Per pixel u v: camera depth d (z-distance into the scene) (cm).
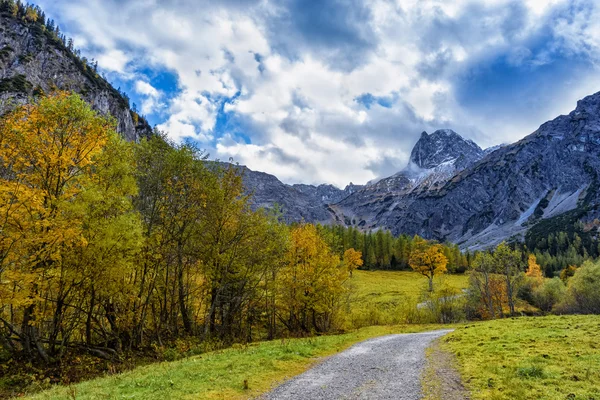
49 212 2058
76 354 2547
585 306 7019
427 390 1374
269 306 4372
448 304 6128
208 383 1524
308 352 2328
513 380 1371
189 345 3119
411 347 2569
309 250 4344
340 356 2239
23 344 2317
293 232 4434
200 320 3866
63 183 2255
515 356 1817
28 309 2216
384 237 16200
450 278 12325
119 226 2264
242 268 3756
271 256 3891
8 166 2067
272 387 1491
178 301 3519
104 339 2872
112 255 2306
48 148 2145
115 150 2567
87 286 2403
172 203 3172
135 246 2392
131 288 2572
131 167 2702
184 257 3525
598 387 1221
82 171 2339
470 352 2058
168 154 3047
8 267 1977
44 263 2166
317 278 4294
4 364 2170
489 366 1625
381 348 2589
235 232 3628
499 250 6925
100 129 2289
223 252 3559
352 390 1426
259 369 1784
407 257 15325
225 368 1817
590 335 2239
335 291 4456
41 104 2144
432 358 2042
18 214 1909
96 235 2242
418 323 5791
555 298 8156
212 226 3478
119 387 1545
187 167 3144
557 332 2466
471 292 7512
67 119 2186
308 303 4284
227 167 3619
